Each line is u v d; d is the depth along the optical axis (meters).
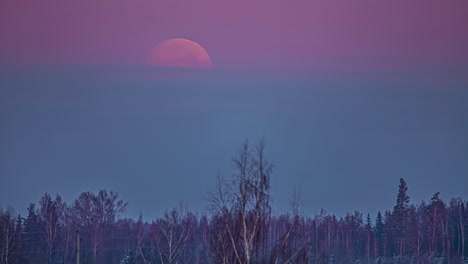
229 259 163.50
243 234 163.88
